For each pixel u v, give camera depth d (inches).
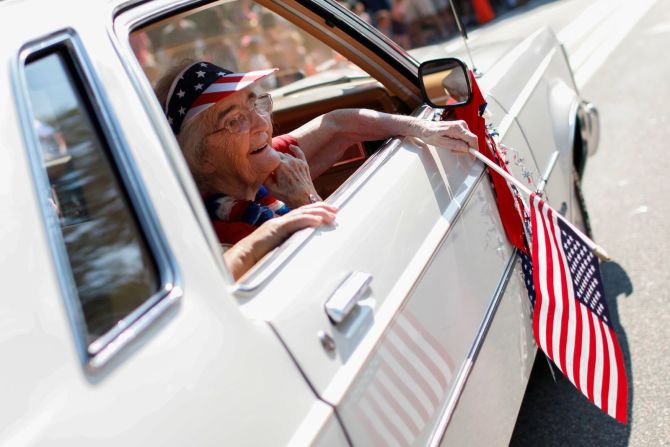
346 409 55.2
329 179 108.2
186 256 52.8
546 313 91.5
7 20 55.9
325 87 120.9
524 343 93.4
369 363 59.4
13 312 43.6
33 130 50.2
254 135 81.0
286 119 116.7
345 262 63.6
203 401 46.6
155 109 58.2
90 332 45.9
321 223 65.7
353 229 67.2
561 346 91.9
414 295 68.9
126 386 44.4
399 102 111.5
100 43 58.3
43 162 49.7
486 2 506.0
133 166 53.6
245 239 66.4
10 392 41.3
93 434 41.6
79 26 57.9
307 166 89.9
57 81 54.1
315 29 100.0
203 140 79.5
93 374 43.8
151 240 51.8
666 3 414.3
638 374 118.3
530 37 142.9
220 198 81.5
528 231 98.3
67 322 44.8
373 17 442.0
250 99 81.0
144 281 50.4
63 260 46.8
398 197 75.0
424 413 64.9
